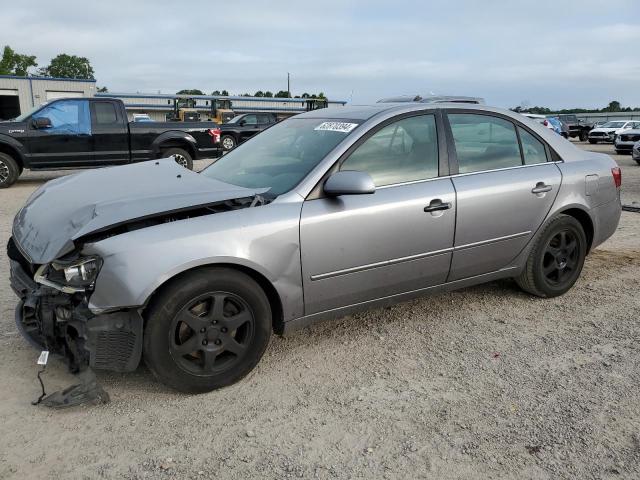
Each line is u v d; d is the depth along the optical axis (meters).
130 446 2.72
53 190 3.78
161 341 3.00
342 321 4.21
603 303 4.56
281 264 3.27
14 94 36.44
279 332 3.48
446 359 3.61
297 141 3.99
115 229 3.07
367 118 3.83
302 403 3.11
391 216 3.61
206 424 2.91
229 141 22.69
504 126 4.34
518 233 4.25
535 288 4.55
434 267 3.90
